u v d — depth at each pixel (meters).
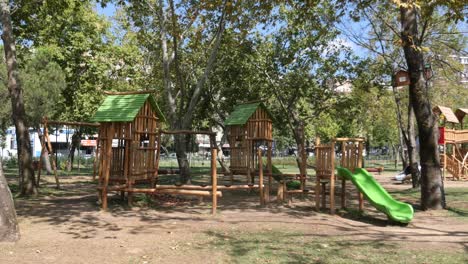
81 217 10.89
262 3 16.41
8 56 15.01
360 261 6.80
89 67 28.53
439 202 12.91
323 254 7.22
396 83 13.52
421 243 8.21
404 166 30.09
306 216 11.62
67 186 19.56
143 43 22.20
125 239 8.34
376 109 35.56
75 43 27.70
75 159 44.66
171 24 18.81
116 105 12.81
